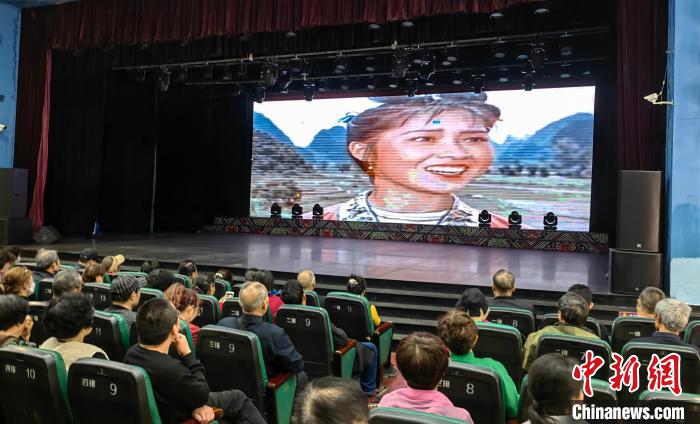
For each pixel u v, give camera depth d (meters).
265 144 16.27
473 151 14.39
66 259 9.69
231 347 3.16
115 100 15.03
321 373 4.06
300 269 8.43
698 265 6.55
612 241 12.65
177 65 12.42
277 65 11.86
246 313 3.50
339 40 10.28
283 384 3.43
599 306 6.73
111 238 13.25
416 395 2.11
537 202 13.88
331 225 15.45
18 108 11.80
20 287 3.96
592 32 9.56
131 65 12.34
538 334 3.47
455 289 7.28
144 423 2.24
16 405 2.51
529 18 9.13
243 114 16.41
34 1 11.05
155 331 2.50
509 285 4.77
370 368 4.72
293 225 15.78
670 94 6.91
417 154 14.86
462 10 8.38
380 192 15.19
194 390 2.48
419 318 6.84
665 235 6.99
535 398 1.78
